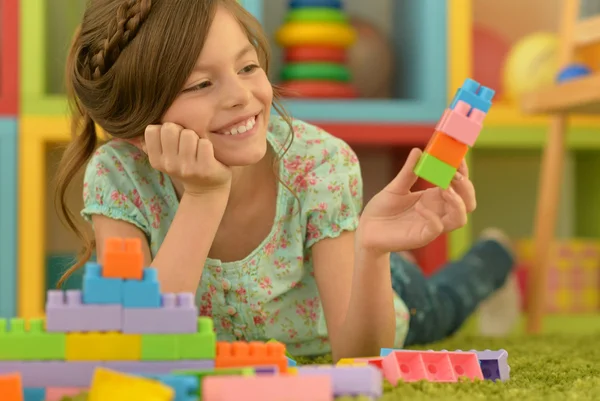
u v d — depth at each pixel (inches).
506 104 115.9
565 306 117.9
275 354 39.6
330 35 114.2
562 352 71.9
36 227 105.3
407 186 49.3
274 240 65.2
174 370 37.2
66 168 65.9
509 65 117.2
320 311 69.1
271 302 66.6
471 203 49.0
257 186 65.1
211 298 65.4
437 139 45.1
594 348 75.9
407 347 82.1
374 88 124.3
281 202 64.8
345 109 110.8
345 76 116.3
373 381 37.0
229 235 65.0
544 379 50.8
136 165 64.0
